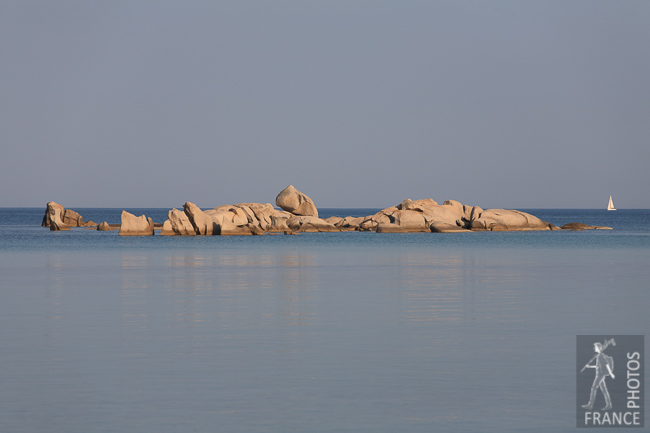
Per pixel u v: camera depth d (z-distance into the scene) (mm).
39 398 29062
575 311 52031
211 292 64812
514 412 27266
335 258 112625
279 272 86562
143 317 49344
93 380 31797
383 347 38812
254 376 32469
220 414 27031
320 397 29172
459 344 39625
